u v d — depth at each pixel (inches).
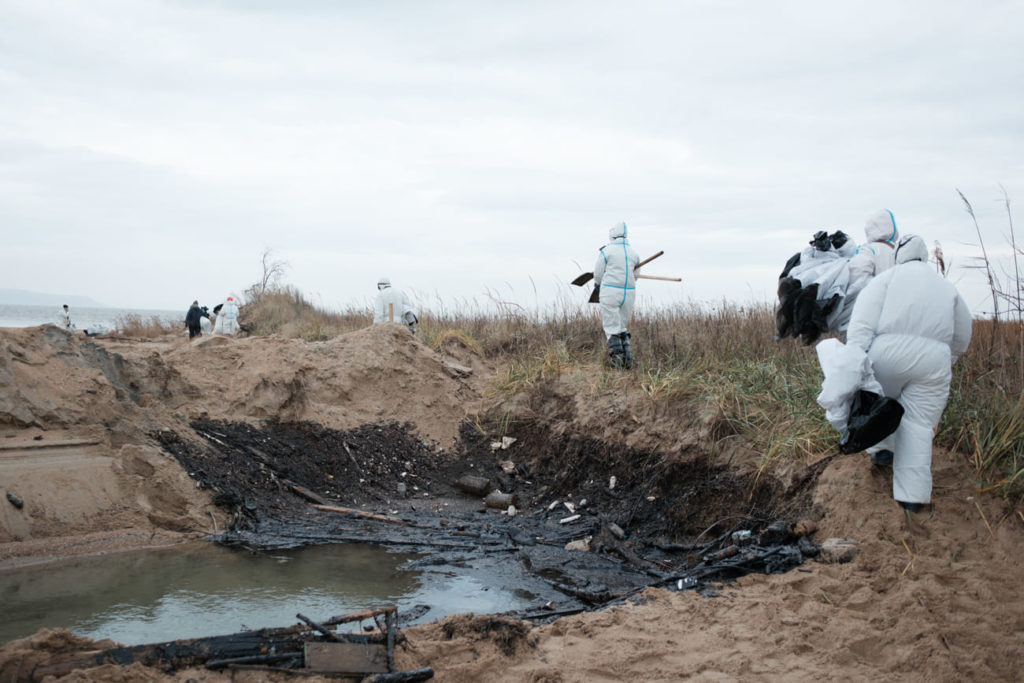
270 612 181.3
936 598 172.2
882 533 200.4
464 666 146.8
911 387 199.5
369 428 357.7
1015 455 210.4
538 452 343.6
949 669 148.3
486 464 350.3
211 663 138.5
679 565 227.0
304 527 268.8
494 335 490.0
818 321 227.5
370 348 393.4
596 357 398.0
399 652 148.4
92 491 255.0
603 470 305.4
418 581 211.6
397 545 251.3
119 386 304.5
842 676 146.6
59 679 128.6
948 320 194.4
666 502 271.0
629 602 187.2
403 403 378.6
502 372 424.5
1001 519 198.4
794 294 230.4
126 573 210.7
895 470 203.3
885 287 198.5
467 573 221.5
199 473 283.1
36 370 281.9
